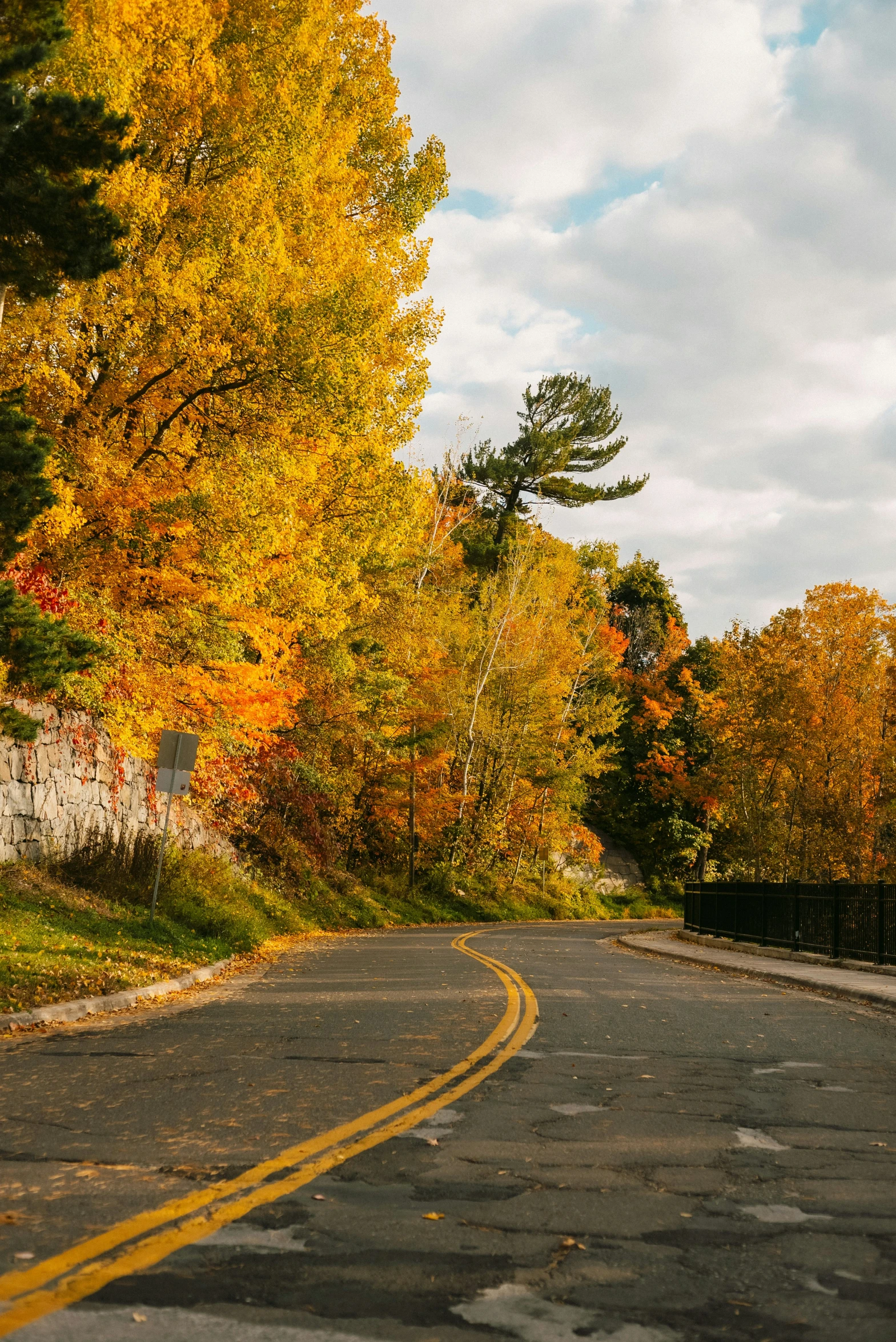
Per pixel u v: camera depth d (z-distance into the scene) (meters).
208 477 20.88
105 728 22.36
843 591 43.28
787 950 24.64
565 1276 4.53
